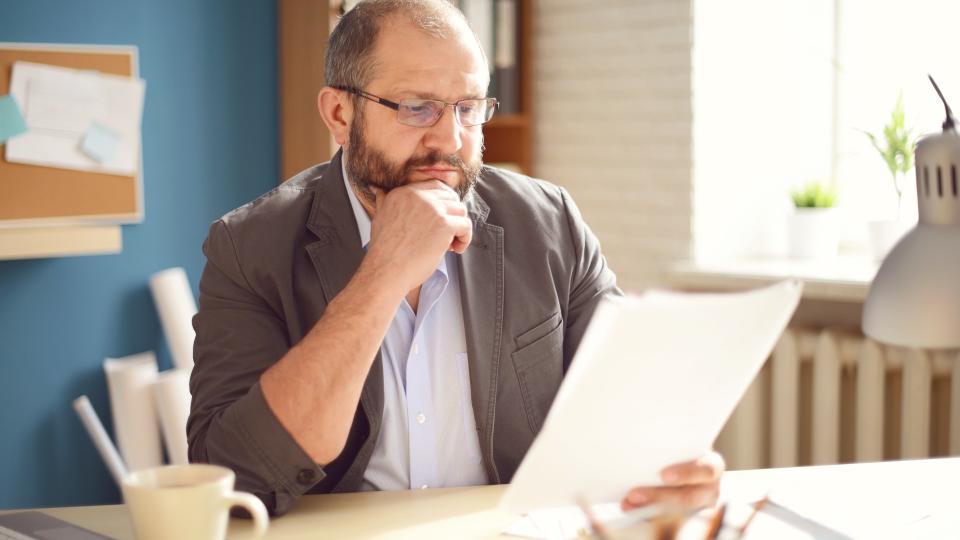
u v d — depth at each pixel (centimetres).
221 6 296
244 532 118
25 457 276
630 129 304
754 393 272
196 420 139
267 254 149
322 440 124
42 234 260
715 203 296
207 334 147
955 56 270
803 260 289
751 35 299
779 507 123
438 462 151
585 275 169
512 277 159
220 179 300
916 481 134
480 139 148
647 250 304
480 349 153
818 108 300
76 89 273
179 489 98
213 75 296
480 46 147
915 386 245
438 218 133
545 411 159
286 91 304
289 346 148
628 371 104
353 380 126
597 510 122
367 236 155
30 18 268
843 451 269
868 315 118
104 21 278
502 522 120
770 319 111
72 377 281
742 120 300
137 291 289
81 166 274
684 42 289
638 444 113
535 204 168
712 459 121
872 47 286
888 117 284
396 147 143
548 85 323
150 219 289
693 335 106
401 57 142
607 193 312
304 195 158
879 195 290
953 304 110
